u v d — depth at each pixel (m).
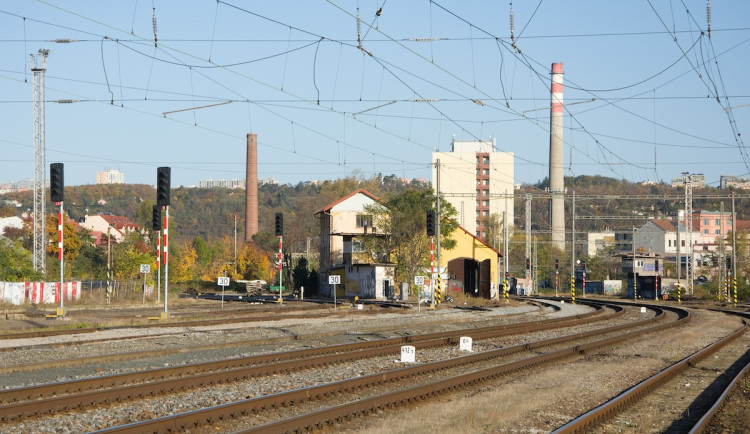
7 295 56.41
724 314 56.69
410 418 14.00
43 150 67.31
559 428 12.84
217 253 146.25
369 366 21.23
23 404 13.16
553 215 147.50
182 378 16.50
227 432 12.48
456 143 174.75
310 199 167.88
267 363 21.59
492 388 18.12
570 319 45.53
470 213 171.88
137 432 11.59
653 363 24.00
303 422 12.61
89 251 106.38
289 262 103.50
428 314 47.81
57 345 25.27
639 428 13.85
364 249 78.12
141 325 34.28
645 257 120.00
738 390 18.52
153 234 123.06
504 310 55.03
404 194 76.19
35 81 67.56
